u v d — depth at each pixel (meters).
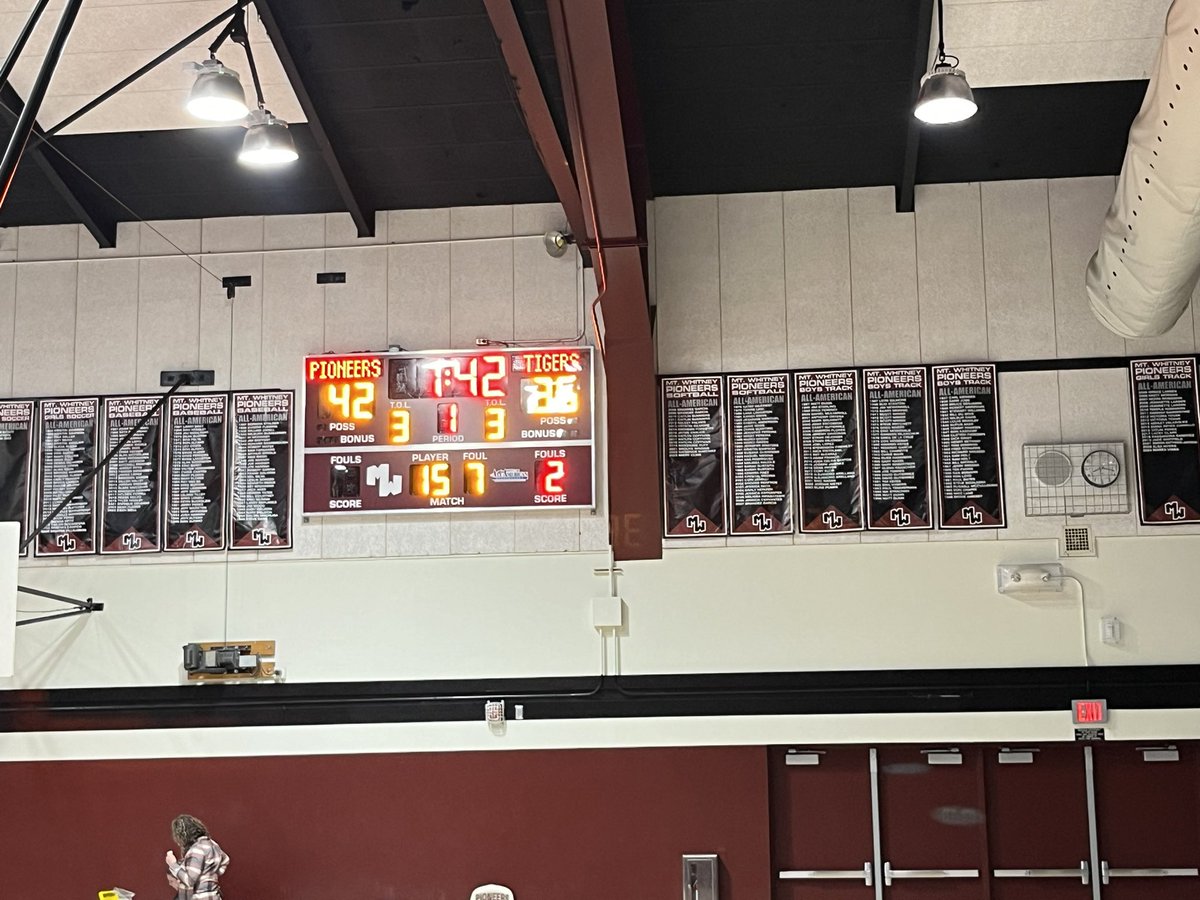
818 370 9.46
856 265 9.55
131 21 8.11
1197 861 8.91
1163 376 9.23
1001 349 9.38
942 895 9.04
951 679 9.08
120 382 9.91
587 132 6.56
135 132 9.27
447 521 9.57
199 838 8.88
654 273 9.67
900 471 9.32
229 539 9.66
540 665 9.34
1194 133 5.91
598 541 9.45
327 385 9.66
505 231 9.83
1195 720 8.89
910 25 8.30
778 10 8.20
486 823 9.23
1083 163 9.41
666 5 8.13
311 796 9.34
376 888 9.23
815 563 9.29
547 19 7.88
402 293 9.83
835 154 9.35
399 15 8.21
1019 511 9.20
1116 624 8.97
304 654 9.48
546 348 9.56
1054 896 8.98
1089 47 8.22
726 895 9.03
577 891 9.11
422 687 9.39
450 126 9.12
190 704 9.49
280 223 9.99
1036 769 9.11
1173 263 7.05
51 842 9.42
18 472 9.88
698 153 9.34
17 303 10.06
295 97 8.87
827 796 9.20
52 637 9.65
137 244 10.05
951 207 9.54
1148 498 9.12
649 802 9.15
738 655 9.23
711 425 9.49
